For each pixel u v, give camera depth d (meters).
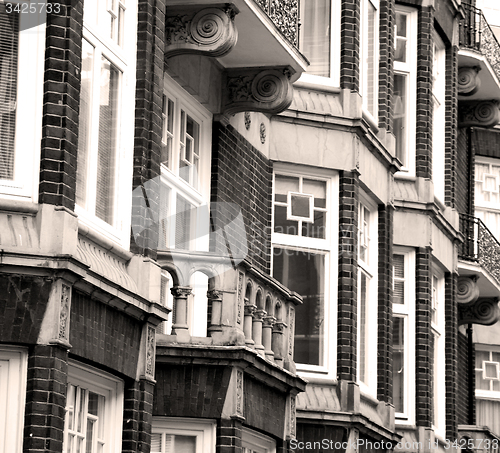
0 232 10.48
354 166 18.98
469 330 29.91
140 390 12.09
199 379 13.75
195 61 15.92
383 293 20.31
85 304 11.09
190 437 13.83
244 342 13.91
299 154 18.64
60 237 10.63
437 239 23.28
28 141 10.86
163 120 15.30
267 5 15.84
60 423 10.48
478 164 31.02
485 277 27.08
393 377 21.97
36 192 10.78
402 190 22.44
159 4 12.99
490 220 30.95
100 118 12.05
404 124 22.89
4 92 10.92
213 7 14.89
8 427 10.34
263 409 14.78
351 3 19.52
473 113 28.75
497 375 30.56
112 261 11.84
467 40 27.48
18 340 10.41
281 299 15.39
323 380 18.23
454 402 23.66
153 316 12.22
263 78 16.55
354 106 19.12
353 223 18.86
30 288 10.52
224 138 16.70
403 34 23.16
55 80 10.93
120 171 12.30
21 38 11.02
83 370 11.38
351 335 18.53
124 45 12.59
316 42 19.47
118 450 11.85
